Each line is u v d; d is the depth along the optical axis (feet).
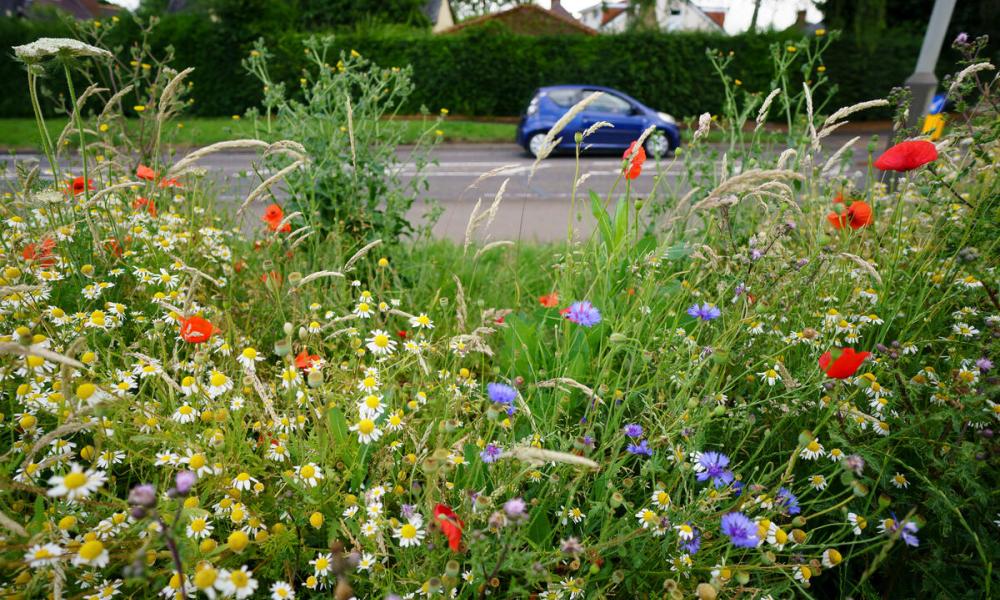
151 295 7.32
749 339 7.02
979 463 5.09
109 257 7.65
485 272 12.53
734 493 5.66
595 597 4.64
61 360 3.75
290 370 5.35
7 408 5.64
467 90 59.41
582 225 19.63
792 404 6.01
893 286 7.81
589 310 6.49
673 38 56.44
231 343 6.98
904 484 5.47
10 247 6.93
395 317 9.42
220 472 4.78
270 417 5.98
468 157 40.68
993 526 5.36
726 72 56.29
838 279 8.09
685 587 4.88
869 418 5.55
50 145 7.41
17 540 3.95
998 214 7.48
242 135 11.25
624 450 6.31
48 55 6.41
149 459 4.94
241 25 56.03
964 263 7.36
